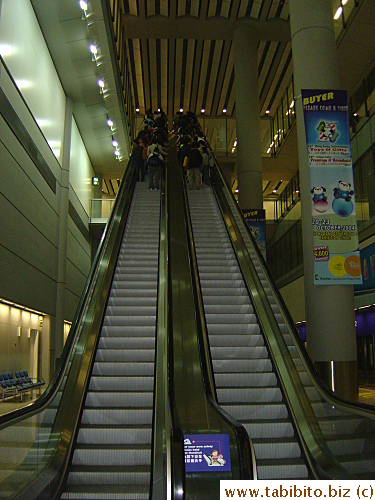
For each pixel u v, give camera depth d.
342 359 7.23
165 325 6.15
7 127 9.63
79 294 18.11
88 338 6.15
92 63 13.96
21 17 10.69
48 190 13.48
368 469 4.04
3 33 9.36
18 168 10.45
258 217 14.52
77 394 5.21
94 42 12.87
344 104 7.30
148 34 18.83
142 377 5.76
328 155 7.18
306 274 7.92
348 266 7.03
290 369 5.79
